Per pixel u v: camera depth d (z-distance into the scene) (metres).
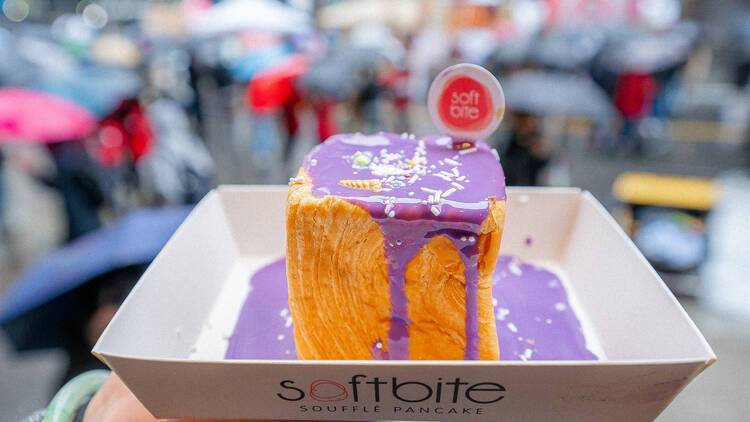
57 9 13.41
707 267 3.75
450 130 1.43
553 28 6.68
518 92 3.68
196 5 8.52
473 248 1.10
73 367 1.97
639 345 1.20
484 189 1.17
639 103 6.11
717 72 8.47
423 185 1.18
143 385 0.92
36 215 4.91
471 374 0.87
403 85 6.45
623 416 0.97
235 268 1.75
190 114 6.09
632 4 7.09
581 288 1.57
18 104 3.21
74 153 3.21
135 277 1.83
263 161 6.01
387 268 1.14
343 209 1.09
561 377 0.87
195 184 4.22
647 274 1.23
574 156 6.21
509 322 1.48
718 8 7.68
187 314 1.39
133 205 4.30
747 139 6.52
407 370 0.86
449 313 1.18
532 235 1.75
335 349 1.26
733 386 2.88
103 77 4.00
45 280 1.77
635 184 3.67
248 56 7.02
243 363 0.86
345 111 6.29
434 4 7.80
